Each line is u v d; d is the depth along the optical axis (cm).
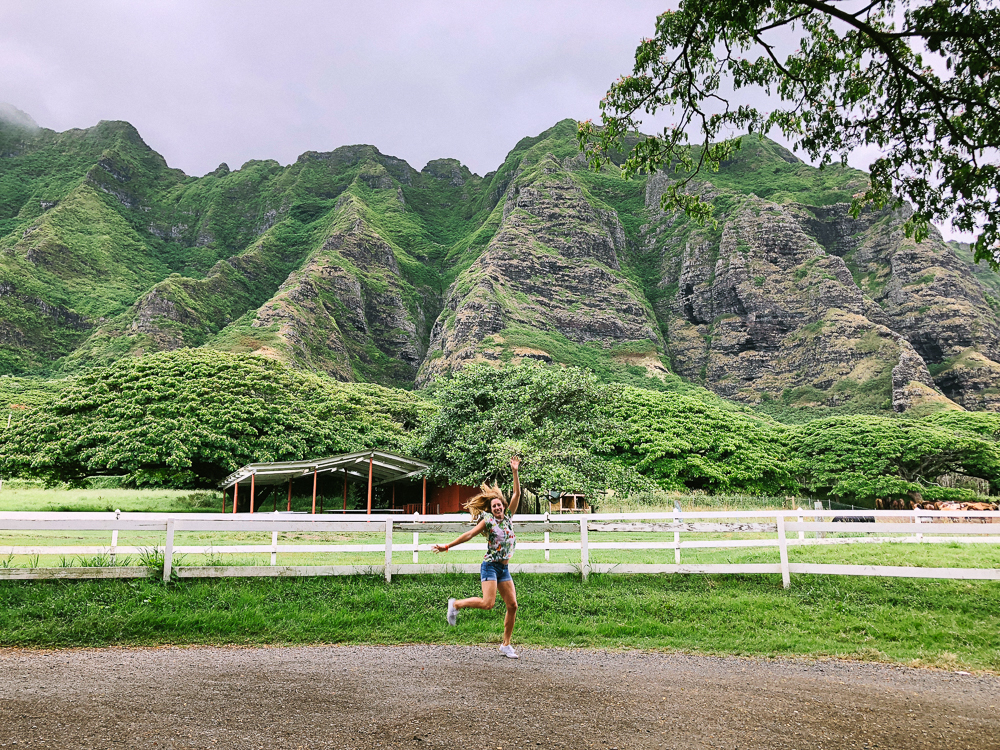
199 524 1006
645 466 4806
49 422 4250
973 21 1002
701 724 520
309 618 901
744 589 1066
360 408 5653
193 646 798
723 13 1083
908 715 564
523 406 2914
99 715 503
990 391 12600
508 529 727
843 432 5866
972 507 3366
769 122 1292
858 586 1045
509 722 509
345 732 478
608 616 958
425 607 959
